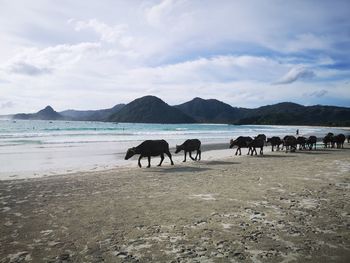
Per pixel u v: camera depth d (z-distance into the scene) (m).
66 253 6.02
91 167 18.08
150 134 56.41
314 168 16.27
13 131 62.81
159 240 6.61
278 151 28.03
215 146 33.28
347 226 7.41
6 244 6.48
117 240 6.64
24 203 9.62
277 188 11.45
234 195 10.43
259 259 5.67
